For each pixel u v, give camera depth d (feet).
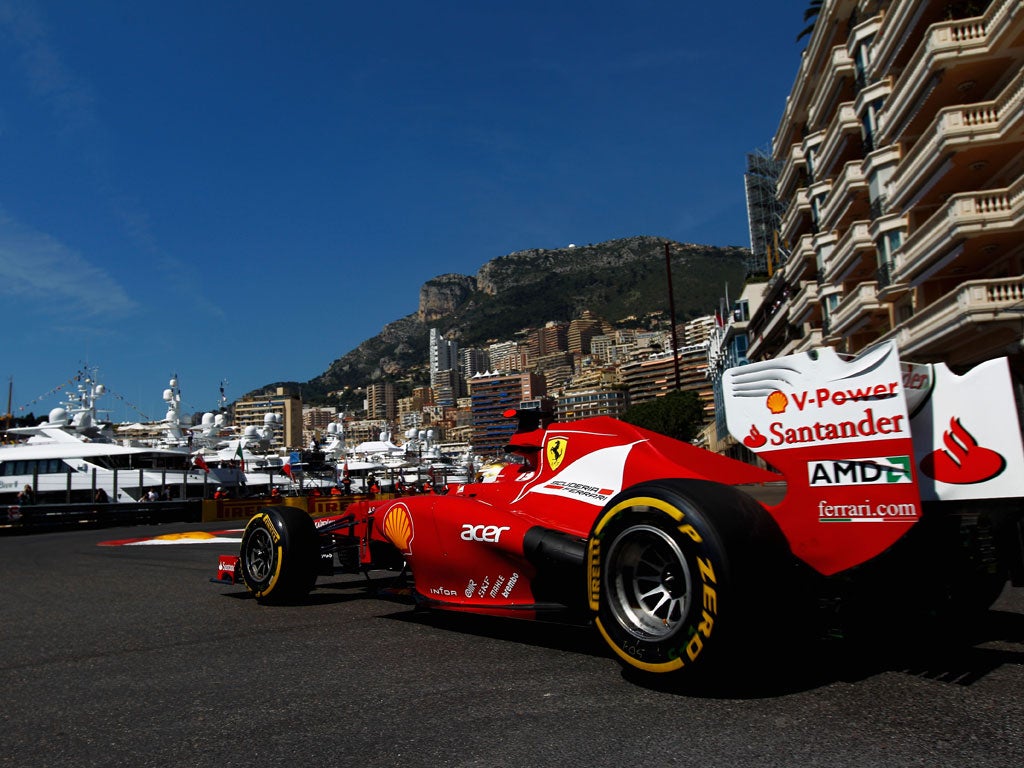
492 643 13.51
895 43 76.59
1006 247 64.64
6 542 55.98
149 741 9.08
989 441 9.73
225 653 13.53
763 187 249.96
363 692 10.69
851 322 92.58
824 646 12.08
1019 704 9.09
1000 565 11.26
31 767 8.41
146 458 102.89
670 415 224.53
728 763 7.61
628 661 10.39
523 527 13.28
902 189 73.61
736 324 221.25
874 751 7.80
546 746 8.27
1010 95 60.18
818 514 10.37
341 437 190.90
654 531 10.12
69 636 15.66
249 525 19.67
